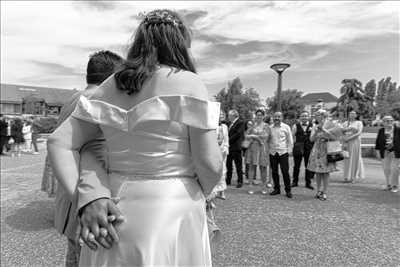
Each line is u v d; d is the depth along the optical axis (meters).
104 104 1.13
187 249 1.12
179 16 1.25
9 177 7.78
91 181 1.11
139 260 1.05
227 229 3.95
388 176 6.46
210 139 1.07
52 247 3.39
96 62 1.91
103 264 1.10
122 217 1.08
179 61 1.17
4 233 3.81
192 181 1.16
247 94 49.19
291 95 50.94
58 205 1.80
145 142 1.08
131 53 1.19
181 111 1.05
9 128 12.78
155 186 1.09
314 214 4.63
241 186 6.80
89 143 1.23
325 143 5.48
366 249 3.30
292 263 2.98
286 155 5.83
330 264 2.95
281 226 4.07
